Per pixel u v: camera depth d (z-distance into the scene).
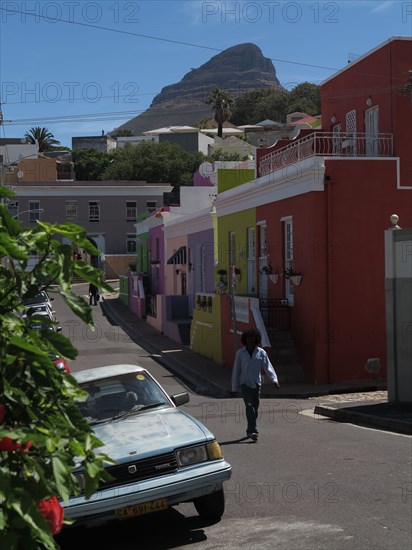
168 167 75.81
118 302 53.75
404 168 21.27
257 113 136.38
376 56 22.39
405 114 21.47
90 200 62.31
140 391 8.79
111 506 6.93
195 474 7.33
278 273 23.47
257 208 25.38
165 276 42.81
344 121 24.61
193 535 7.44
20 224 2.81
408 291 16.73
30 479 2.62
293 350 21.92
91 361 26.75
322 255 20.89
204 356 28.44
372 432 13.46
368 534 7.06
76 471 6.91
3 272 2.84
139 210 62.94
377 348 21.16
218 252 30.16
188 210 42.72
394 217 17.23
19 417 2.77
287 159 24.16
